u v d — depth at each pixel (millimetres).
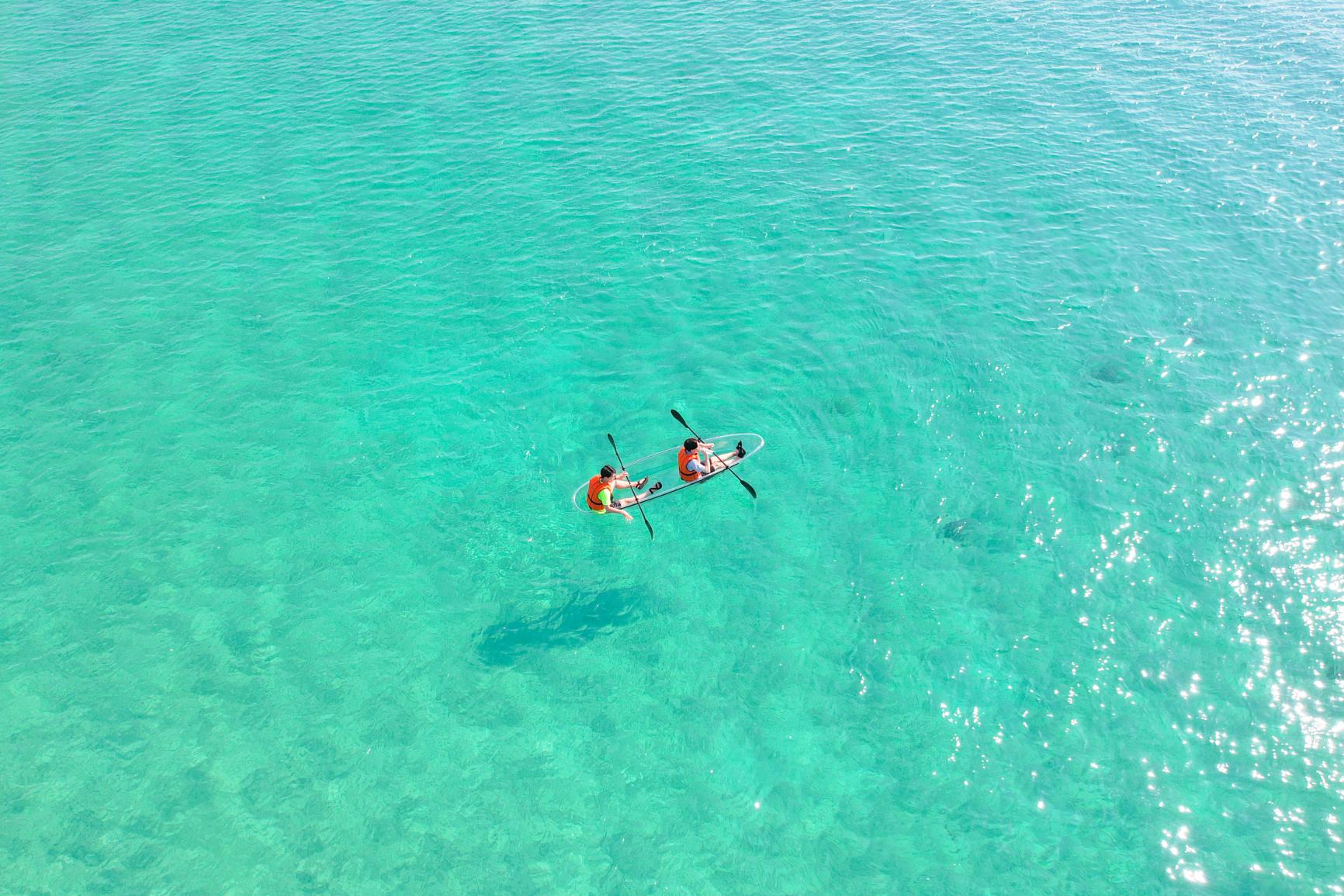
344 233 30906
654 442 22953
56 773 16641
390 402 24516
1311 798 15773
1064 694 17531
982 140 34594
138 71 41312
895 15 44875
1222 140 33844
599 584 19953
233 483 22344
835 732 17234
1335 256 27875
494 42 43094
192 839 15742
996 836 15602
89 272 29234
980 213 30688
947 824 15820
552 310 27391
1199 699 17281
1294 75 37812
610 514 21359
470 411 24141
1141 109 36094
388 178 33562
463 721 17594
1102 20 43688
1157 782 16156
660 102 37781
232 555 20672
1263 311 25906
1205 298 26516
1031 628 18609
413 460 22844
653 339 26172
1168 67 39125
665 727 17453
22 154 35250
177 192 33062
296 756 16984
